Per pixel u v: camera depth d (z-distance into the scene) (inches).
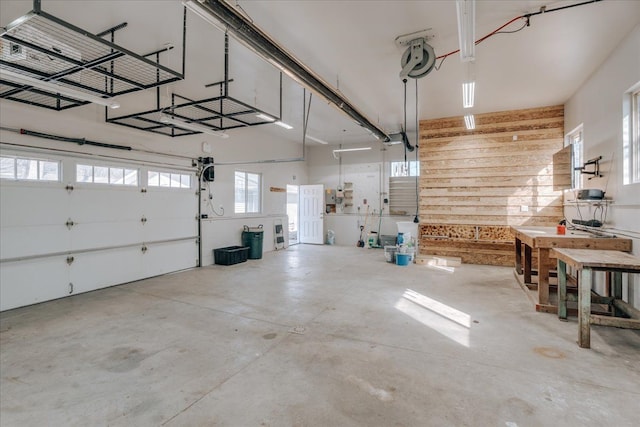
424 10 131.1
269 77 198.2
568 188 211.3
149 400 85.6
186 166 260.7
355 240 415.8
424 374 98.0
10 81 139.3
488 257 282.4
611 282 154.6
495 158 276.2
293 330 132.6
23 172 169.8
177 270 253.0
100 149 201.8
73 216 189.0
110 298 181.2
